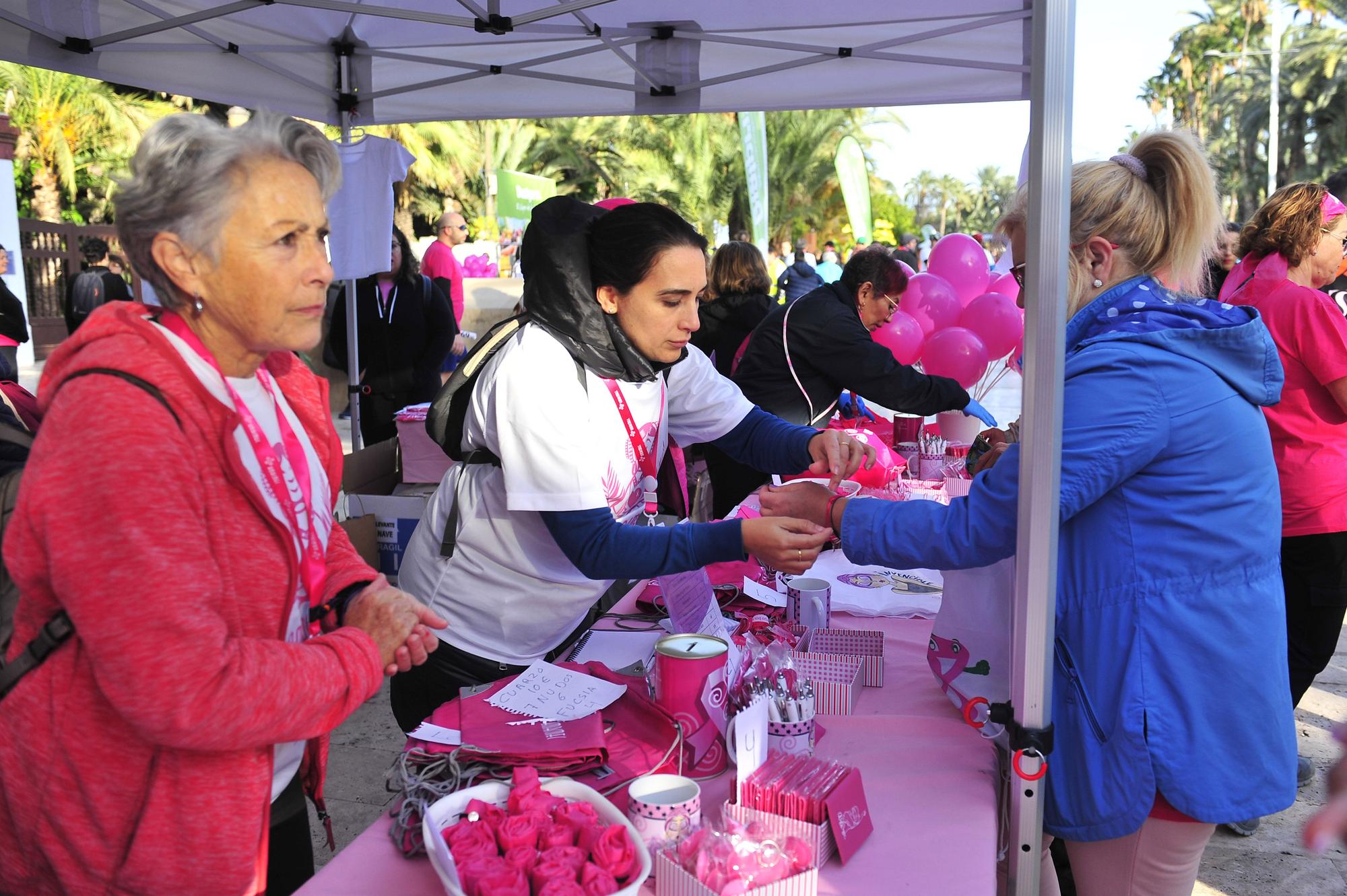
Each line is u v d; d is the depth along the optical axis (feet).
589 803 3.90
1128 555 4.63
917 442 12.09
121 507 3.12
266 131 3.58
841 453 6.64
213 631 3.21
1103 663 4.67
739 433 7.15
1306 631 9.77
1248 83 112.68
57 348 3.48
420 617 4.17
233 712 3.22
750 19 13.47
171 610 3.12
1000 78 14.30
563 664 5.42
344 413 28.25
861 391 11.27
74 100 64.85
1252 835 9.76
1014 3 12.63
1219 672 4.55
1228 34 121.70
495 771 4.35
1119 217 4.71
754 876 3.46
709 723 4.70
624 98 15.30
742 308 16.53
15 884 3.79
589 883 3.31
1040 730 4.52
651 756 4.54
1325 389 9.31
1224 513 4.57
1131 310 4.72
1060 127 4.09
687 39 13.98
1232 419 4.60
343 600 4.38
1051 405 4.24
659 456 6.29
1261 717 4.58
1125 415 4.46
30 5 11.50
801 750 4.64
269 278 3.56
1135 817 4.59
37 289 55.42
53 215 65.87
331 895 3.74
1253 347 4.66
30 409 5.59
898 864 3.92
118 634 3.09
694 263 5.43
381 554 13.29
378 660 3.72
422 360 18.21
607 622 6.63
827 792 4.02
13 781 3.62
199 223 3.45
